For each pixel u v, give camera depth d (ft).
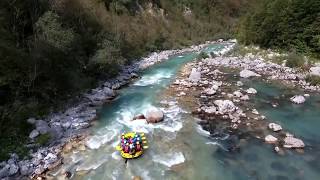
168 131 78.48
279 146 69.87
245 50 167.94
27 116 80.69
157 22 206.69
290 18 142.92
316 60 131.13
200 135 75.92
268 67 136.87
